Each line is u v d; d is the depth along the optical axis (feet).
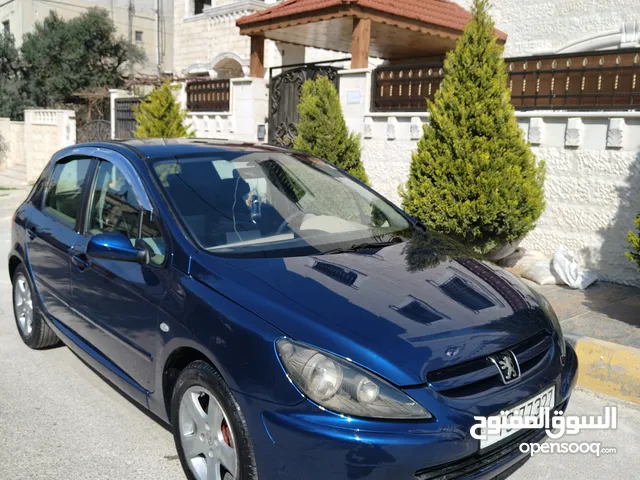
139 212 11.70
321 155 25.93
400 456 7.73
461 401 8.27
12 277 16.94
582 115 21.40
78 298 13.04
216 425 9.19
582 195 21.90
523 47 34.99
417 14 30.83
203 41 67.87
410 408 7.95
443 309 9.39
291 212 12.34
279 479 8.23
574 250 22.30
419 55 41.11
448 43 35.42
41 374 14.67
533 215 21.09
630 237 15.38
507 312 9.80
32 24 89.97
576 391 13.80
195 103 39.70
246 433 8.51
